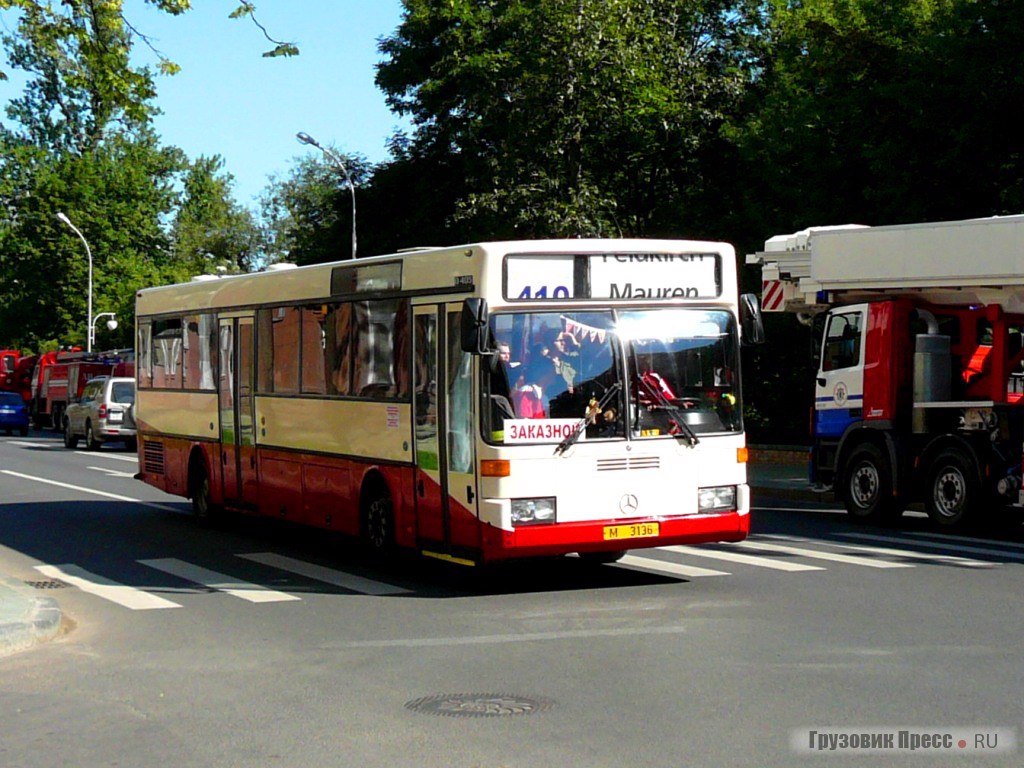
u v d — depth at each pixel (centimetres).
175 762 680
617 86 3334
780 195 3100
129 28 1524
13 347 7681
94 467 3159
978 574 1330
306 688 845
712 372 1261
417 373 1299
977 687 814
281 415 1609
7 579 1306
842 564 1415
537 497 1184
